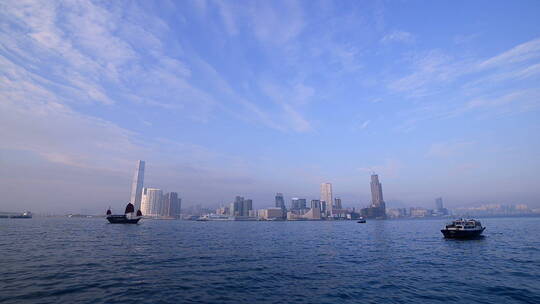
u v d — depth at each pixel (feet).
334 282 90.94
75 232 311.27
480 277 99.66
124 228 433.07
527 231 358.43
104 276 93.56
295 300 72.38
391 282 91.45
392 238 270.46
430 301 72.28
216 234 331.16
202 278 94.27
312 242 230.48
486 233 322.14
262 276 98.53
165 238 254.88
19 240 206.90
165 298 71.67
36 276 91.09
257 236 302.86
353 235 319.88
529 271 110.42
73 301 67.36
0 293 71.92
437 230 419.74
